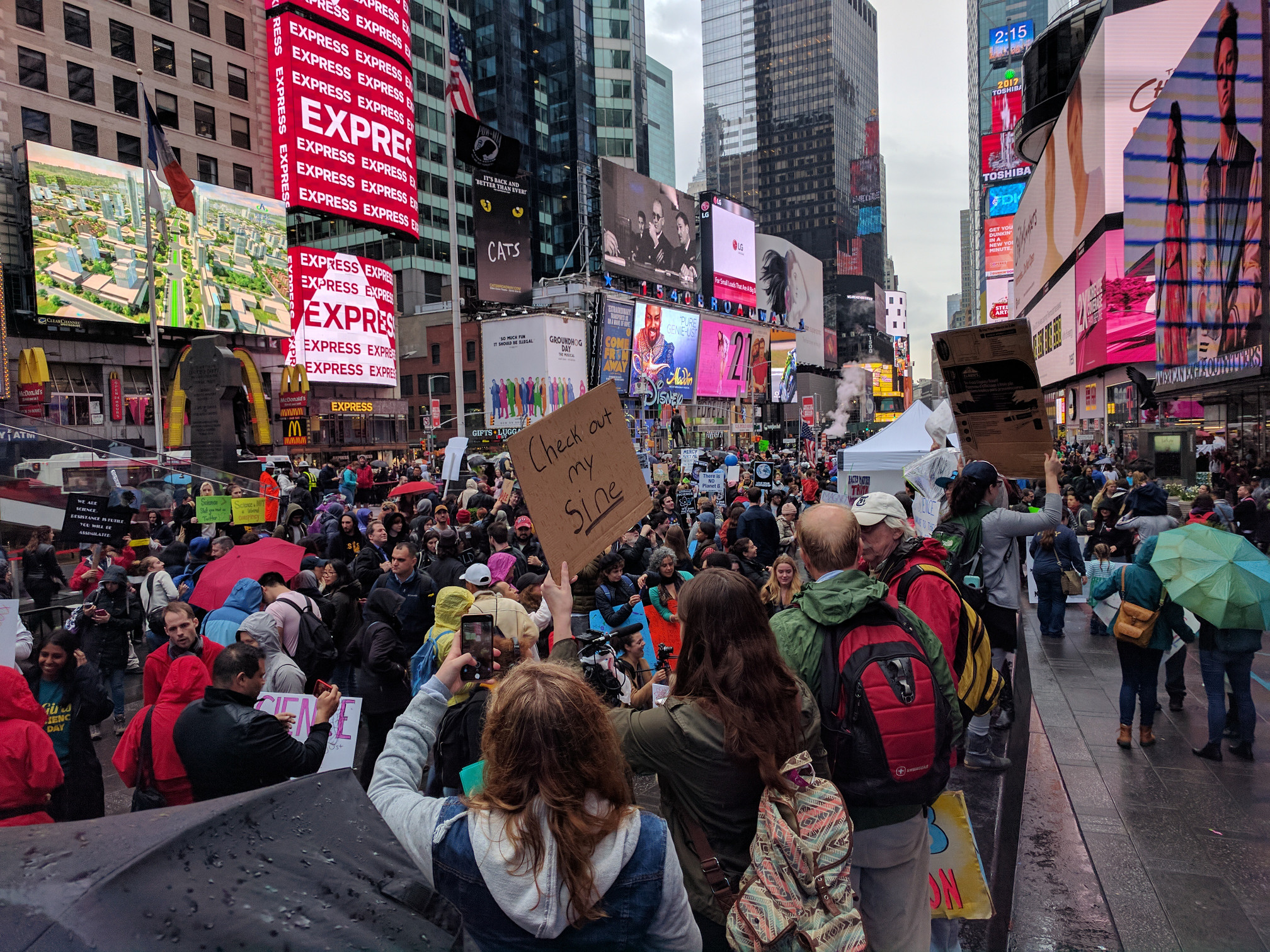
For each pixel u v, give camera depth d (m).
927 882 2.52
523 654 4.20
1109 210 42.19
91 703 4.58
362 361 49.09
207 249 38.94
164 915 0.98
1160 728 6.35
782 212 167.50
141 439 36.62
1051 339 58.84
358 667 6.71
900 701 2.30
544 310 43.91
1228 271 17.78
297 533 15.51
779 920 1.84
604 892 1.54
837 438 83.62
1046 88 59.19
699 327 67.44
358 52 47.62
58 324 33.28
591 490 2.93
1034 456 5.35
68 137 34.91
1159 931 3.72
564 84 87.62
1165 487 19.19
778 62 168.12
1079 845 4.58
